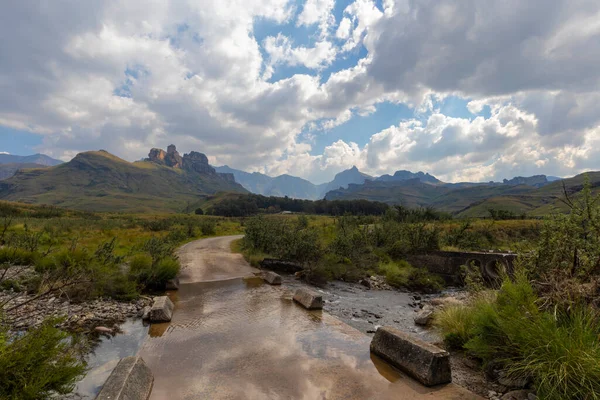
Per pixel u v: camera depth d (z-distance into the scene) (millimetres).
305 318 8633
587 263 5645
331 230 28328
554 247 6348
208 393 4727
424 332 8250
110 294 10031
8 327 4324
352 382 5113
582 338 4258
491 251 19531
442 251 18266
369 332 8070
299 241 17156
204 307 9609
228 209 124875
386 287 15305
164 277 12070
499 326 5422
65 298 8961
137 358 5148
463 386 5109
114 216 86812
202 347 6520
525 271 6539
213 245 28688
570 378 3969
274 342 6832
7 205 61500
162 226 42812
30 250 14523
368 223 29766
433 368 5031
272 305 9930
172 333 7348
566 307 5238
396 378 5273
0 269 11164
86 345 6484
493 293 7500
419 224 21422
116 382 4332
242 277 14734
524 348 4789
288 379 5191
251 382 5082
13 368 3686
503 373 5094
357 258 18000
